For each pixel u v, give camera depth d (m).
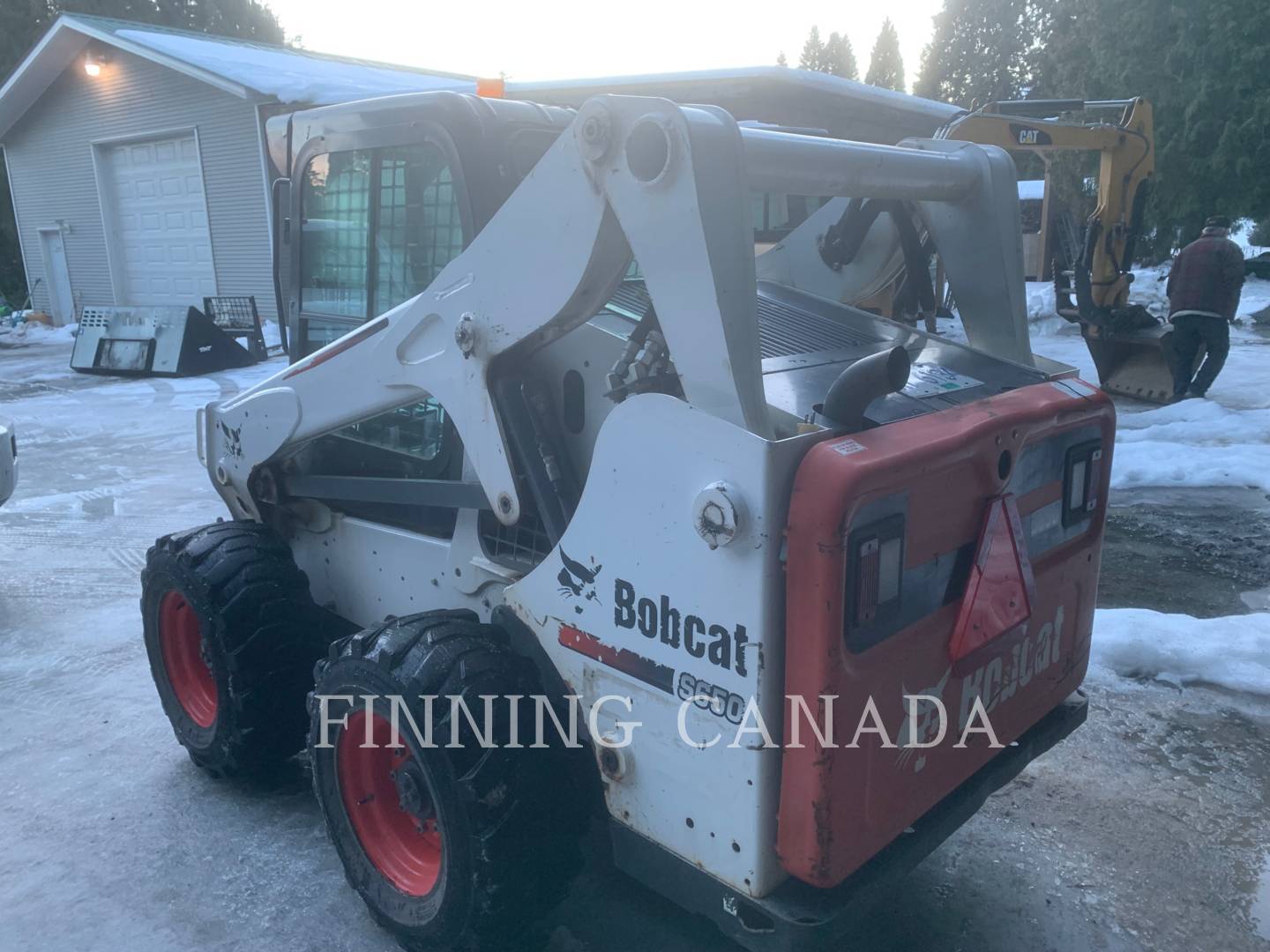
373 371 2.72
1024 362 2.81
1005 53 50.31
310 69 16.81
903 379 1.94
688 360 1.93
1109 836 3.06
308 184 3.17
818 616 1.82
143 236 18.28
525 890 2.26
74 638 4.63
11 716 3.90
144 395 11.48
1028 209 20.62
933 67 52.66
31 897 2.81
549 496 2.37
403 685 2.27
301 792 3.35
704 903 2.10
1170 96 22.05
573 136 2.04
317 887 2.85
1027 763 2.53
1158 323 9.85
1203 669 4.08
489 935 2.29
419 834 2.57
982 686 2.30
